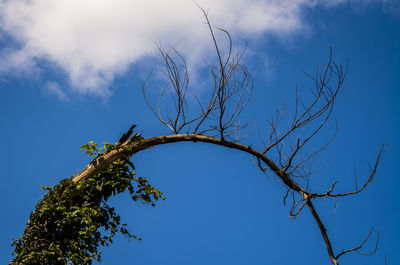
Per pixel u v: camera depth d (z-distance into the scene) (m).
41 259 6.76
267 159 9.01
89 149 8.12
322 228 8.08
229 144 9.12
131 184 8.03
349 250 7.56
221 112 8.91
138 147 8.52
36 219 7.17
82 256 7.08
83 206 7.47
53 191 7.57
